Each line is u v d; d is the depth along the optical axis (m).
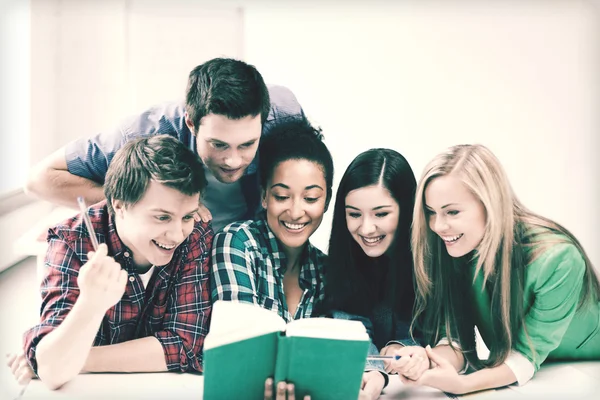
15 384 1.26
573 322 1.35
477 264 1.31
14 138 2.03
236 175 1.32
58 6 2.00
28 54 2.01
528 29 1.76
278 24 1.84
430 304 1.35
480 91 1.79
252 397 1.04
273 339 1.01
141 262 1.27
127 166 1.20
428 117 1.79
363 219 1.33
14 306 1.68
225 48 1.91
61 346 1.11
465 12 1.77
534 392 1.25
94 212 1.25
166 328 1.28
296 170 1.31
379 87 1.81
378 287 1.38
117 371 1.24
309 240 1.41
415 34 1.79
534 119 1.77
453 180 1.27
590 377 1.32
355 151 1.78
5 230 1.94
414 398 1.22
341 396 1.04
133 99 1.98
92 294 1.08
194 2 1.91
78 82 2.03
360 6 1.80
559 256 1.27
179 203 1.20
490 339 1.35
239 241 1.32
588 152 1.77
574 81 1.76
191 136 1.38
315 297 1.39
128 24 1.97
